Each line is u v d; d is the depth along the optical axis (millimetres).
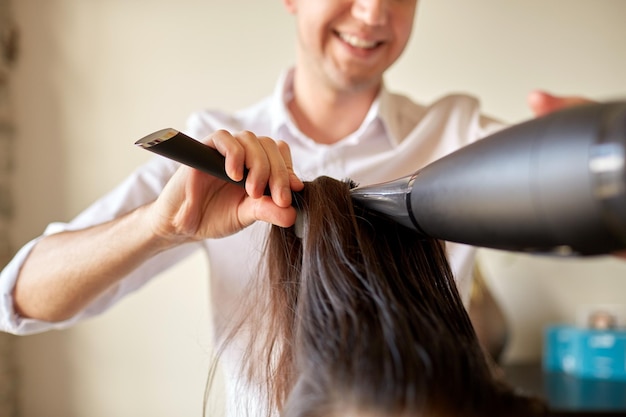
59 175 1674
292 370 549
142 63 1677
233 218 701
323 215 573
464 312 578
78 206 1677
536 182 372
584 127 358
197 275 1677
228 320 843
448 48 1743
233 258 1002
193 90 1685
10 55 1654
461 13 1741
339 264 537
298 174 1037
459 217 441
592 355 1598
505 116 1763
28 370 1679
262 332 659
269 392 608
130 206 1006
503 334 1544
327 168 1055
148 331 1680
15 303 913
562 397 1408
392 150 1076
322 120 1073
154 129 1681
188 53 1682
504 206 394
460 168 441
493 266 1757
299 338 519
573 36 1762
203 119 1129
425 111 1128
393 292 520
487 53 1750
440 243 592
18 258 906
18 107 1669
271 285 633
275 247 638
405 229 568
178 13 1677
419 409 439
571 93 1771
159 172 1010
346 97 1044
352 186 639
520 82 1760
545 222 371
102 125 1674
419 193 493
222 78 1690
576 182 352
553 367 1675
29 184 1671
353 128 1078
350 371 458
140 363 1683
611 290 1760
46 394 1681
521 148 387
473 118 1085
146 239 777
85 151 1676
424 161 1090
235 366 738
